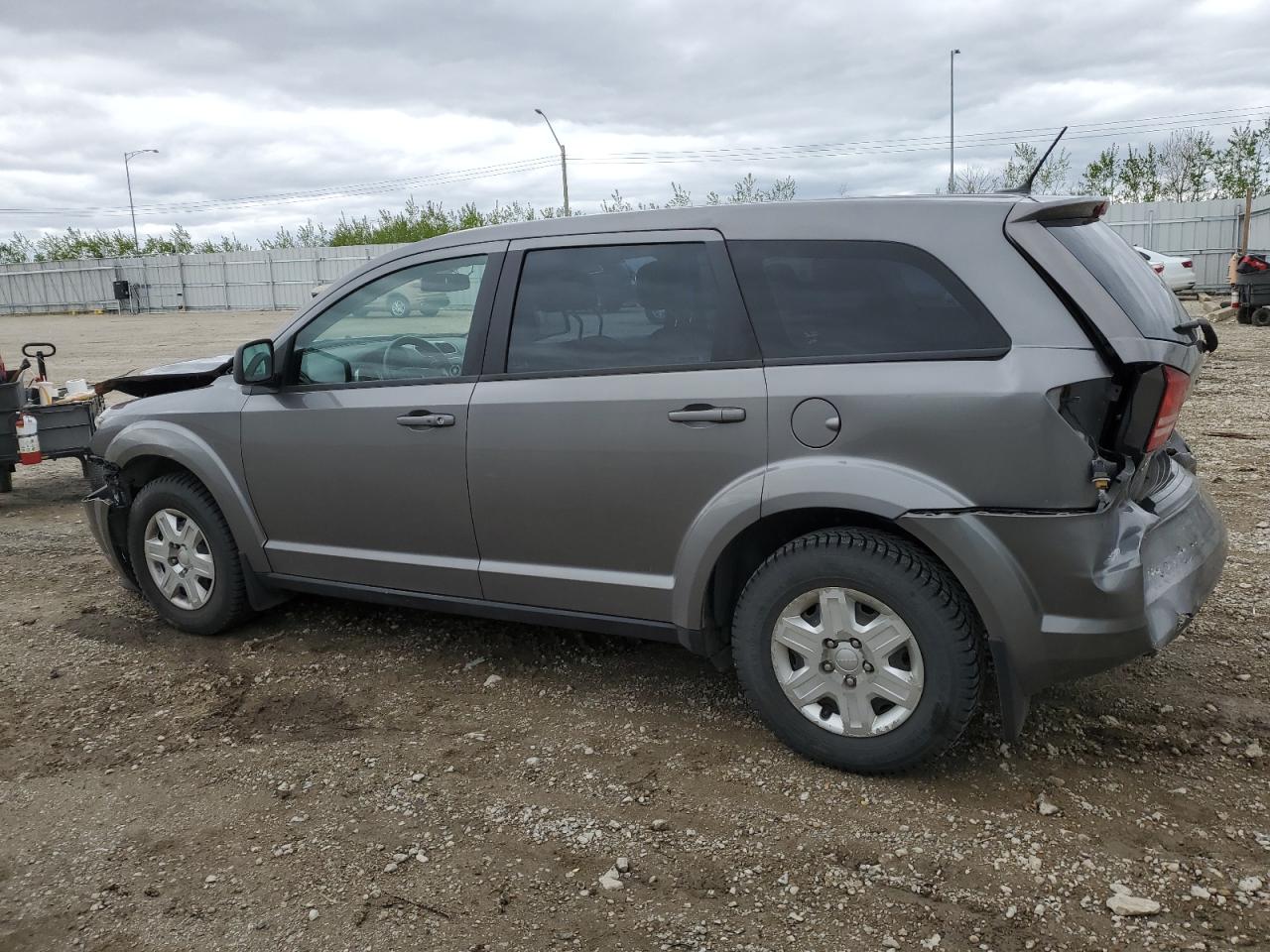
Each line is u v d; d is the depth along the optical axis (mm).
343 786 3322
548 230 3723
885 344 3082
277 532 4391
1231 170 37156
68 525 7082
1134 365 2812
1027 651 2947
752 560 3564
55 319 43969
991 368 2912
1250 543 5438
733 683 4000
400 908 2684
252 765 3494
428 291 3943
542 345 3678
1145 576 2963
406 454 3920
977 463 2908
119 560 5031
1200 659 4004
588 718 3752
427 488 3900
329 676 4215
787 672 3318
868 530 3164
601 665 4215
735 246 3342
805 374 3154
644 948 2498
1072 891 2652
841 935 2518
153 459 4742
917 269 3061
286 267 44156
